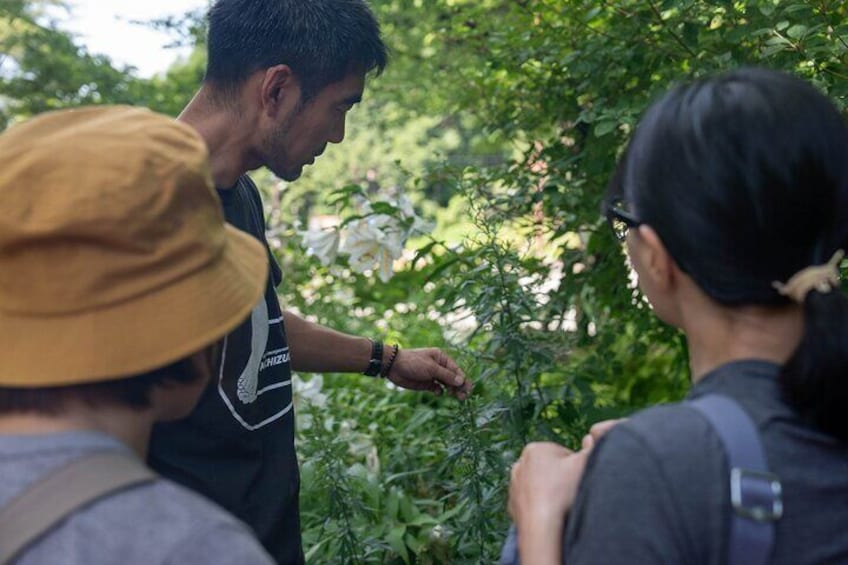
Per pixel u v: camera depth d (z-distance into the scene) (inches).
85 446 42.8
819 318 44.6
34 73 207.9
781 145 44.6
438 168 122.0
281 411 82.0
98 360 42.6
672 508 43.1
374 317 177.3
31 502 40.8
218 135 79.0
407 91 179.5
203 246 45.4
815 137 45.2
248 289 48.2
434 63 155.6
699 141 45.4
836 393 44.2
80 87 207.6
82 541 40.1
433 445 119.7
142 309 43.5
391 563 104.9
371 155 411.5
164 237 43.9
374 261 119.3
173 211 44.2
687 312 48.9
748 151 44.6
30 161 42.4
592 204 121.5
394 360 96.4
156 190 43.7
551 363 101.2
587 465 46.6
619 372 127.9
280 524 80.9
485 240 116.4
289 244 164.6
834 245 46.8
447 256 121.1
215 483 75.5
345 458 117.0
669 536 42.9
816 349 44.4
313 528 111.5
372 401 142.7
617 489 44.0
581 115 110.3
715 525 42.8
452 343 117.6
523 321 99.9
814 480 43.9
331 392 132.3
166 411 47.4
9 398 43.8
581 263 127.5
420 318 171.8
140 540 40.3
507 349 99.6
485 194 123.0
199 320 44.6
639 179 47.9
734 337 47.4
